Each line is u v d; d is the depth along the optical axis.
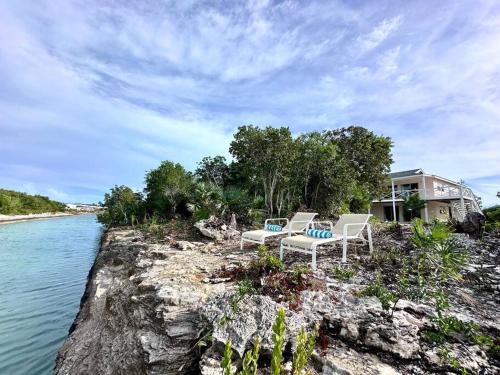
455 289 4.18
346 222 6.25
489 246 6.02
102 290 7.30
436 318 3.12
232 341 2.79
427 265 4.74
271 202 13.38
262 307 3.14
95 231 31.42
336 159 15.20
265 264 4.70
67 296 9.25
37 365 5.40
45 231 30.53
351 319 3.17
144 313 4.18
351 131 19.64
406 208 21.67
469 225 7.05
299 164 13.93
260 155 12.93
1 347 6.04
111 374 3.75
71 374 4.55
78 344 5.43
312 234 5.80
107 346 4.42
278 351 1.46
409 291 3.94
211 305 3.40
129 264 8.53
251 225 12.12
